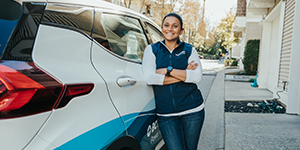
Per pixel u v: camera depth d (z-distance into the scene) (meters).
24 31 1.06
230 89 7.00
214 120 3.88
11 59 0.98
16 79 0.91
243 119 3.87
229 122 3.75
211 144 2.95
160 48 1.79
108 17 1.66
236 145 2.88
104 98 1.27
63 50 1.18
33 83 0.94
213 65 22.30
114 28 1.70
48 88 0.98
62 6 1.28
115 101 1.36
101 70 1.34
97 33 1.45
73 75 1.13
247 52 11.55
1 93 0.86
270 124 3.56
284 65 4.73
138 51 2.00
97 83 1.23
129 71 1.63
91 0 1.57
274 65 6.30
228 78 9.95
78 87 1.11
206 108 4.73
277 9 5.64
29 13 1.11
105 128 1.25
